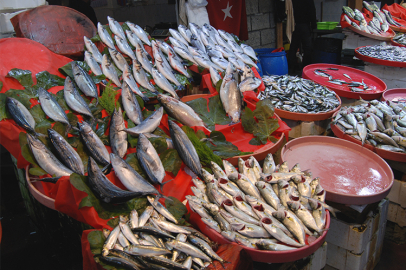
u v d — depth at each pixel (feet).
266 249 5.98
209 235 6.63
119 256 5.85
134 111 9.59
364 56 19.57
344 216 8.69
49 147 7.94
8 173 13.12
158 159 7.82
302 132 12.98
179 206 7.24
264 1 26.94
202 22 18.62
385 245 10.80
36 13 12.53
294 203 6.77
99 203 6.68
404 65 17.87
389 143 10.53
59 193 6.66
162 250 5.92
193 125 10.02
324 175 9.20
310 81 15.96
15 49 10.19
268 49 21.49
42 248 10.29
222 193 7.31
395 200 10.50
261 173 8.03
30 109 8.69
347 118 11.79
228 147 9.45
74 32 13.20
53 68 10.63
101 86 10.98
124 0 27.37
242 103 11.51
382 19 25.50
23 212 12.17
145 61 12.77
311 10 26.89
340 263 9.01
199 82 14.83
